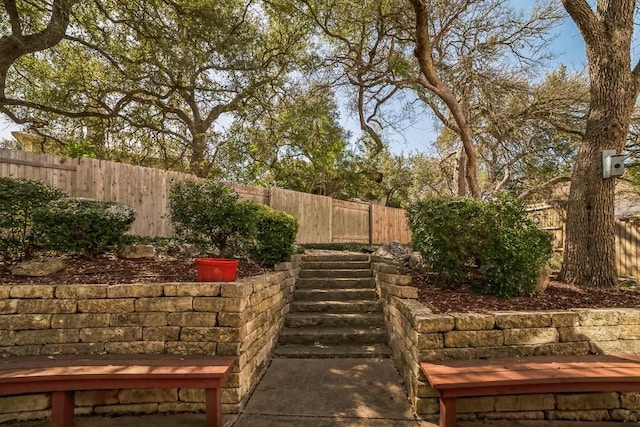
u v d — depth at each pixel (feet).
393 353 13.69
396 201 68.54
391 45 27.48
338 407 10.01
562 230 25.18
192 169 38.32
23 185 12.81
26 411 9.14
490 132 29.66
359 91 30.63
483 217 13.17
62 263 12.77
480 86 26.81
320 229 33.81
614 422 9.52
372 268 20.57
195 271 13.70
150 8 24.97
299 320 16.11
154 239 19.75
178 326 10.15
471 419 9.50
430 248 14.30
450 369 9.07
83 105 31.53
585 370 8.90
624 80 14.75
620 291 13.84
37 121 32.19
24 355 9.85
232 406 9.72
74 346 10.03
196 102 37.76
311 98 34.99
